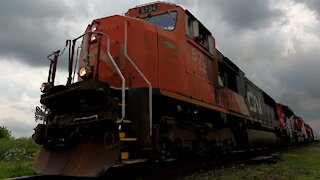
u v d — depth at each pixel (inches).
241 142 431.8
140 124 195.2
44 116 222.4
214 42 360.2
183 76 262.7
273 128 671.8
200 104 273.4
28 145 457.1
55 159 202.5
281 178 262.7
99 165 175.3
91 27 257.9
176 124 241.6
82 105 194.5
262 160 393.1
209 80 327.3
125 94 209.3
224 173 277.1
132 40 236.1
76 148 194.2
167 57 248.8
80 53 265.9
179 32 270.7
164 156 223.9
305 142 1261.1
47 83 222.2
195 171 277.4
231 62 444.8
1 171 249.4
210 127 300.5
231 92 405.4
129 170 224.5
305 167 348.8
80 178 214.5
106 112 186.1
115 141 174.4
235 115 386.6
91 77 195.5
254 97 559.2
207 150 302.8
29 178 205.3
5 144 432.1
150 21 282.5
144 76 214.5
